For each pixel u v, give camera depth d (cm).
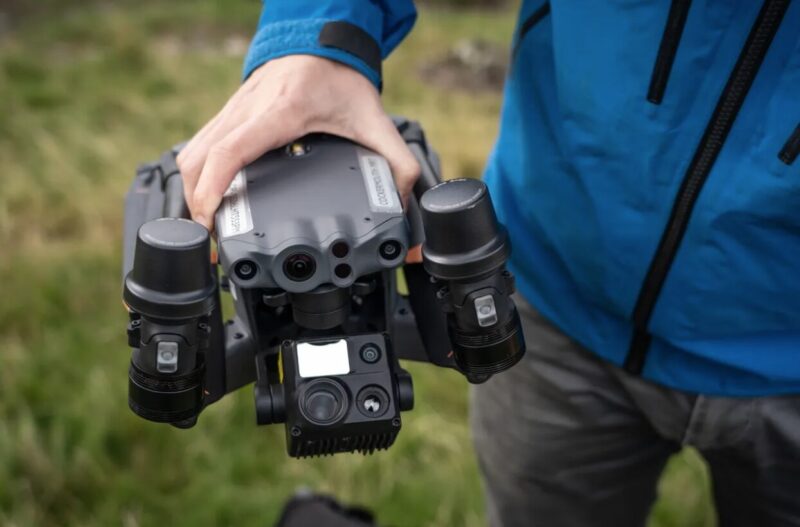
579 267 146
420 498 255
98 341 312
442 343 117
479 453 182
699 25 119
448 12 938
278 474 264
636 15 123
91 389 283
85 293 337
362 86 125
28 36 673
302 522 213
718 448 153
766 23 116
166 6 786
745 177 123
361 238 106
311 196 110
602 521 177
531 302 159
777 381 142
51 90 548
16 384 287
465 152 487
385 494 257
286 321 119
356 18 127
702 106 123
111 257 361
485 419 177
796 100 118
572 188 140
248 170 117
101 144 466
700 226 129
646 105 126
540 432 168
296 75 121
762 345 140
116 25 684
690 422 151
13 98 531
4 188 413
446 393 296
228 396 285
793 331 139
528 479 174
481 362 109
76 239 384
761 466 150
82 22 694
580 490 172
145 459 263
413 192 125
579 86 131
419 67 704
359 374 106
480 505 252
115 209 403
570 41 131
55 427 270
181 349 101
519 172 151
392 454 268
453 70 702
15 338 312
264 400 108
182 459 266
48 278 343
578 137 135
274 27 127
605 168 133
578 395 161
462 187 104
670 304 138
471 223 102
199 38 728
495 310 106
